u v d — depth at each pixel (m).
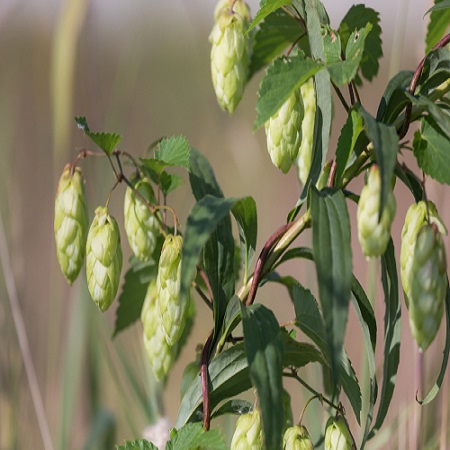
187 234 1.00
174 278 1.04
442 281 1.00
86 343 1.30
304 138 1.07
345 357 1.06
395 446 1.22
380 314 1.23
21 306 1.32
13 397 1.29
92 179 1.33
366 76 1.11
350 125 1.01
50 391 1.36
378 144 0.98
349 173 1.03
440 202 1.22
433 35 1.10
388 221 0.99
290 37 1.11
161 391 1.27
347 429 1.06
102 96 1.33
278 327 1.01
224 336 1.05
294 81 1.00
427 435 1.21
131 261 1.12
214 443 1.03
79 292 1.31
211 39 1.06
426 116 1.03
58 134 1.29
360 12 1.09
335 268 0.99
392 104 1.03
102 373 1.31
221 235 1.06
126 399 1.29
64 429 1.29
